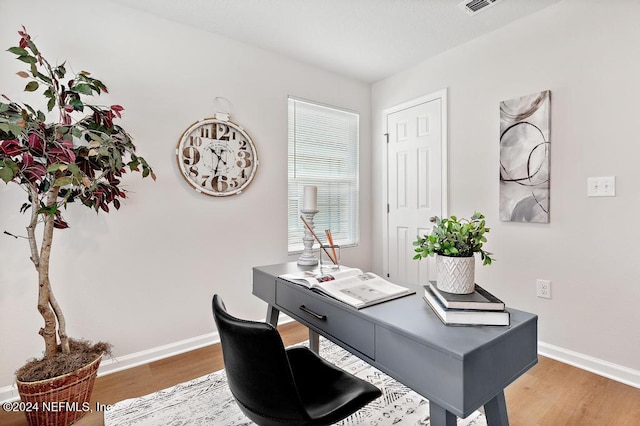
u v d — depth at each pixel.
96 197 1.67
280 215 2.87
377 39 2.61
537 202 2.23
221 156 2.51
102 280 2.07
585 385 1.87
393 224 3.35
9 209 1.80
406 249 3.23
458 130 2.74
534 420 1.57
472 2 2.13
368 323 1.09
